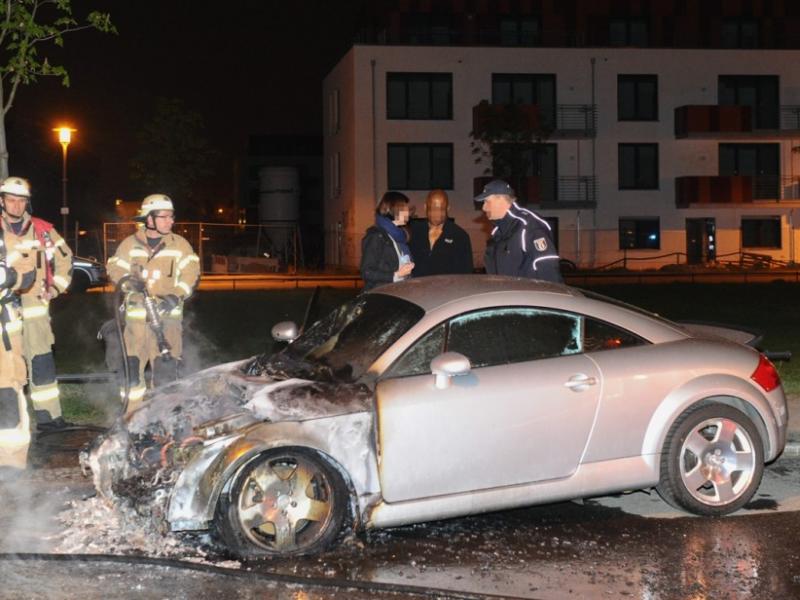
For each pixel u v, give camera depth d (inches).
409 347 231.6
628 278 1380.4
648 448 243.1
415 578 209.0
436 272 339.9
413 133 1707.7
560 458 235.6
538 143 1656.0
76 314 756.6
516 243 301.9
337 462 220.4
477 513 231.1
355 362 236.7
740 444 251.0
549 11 1788.9
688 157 1754.4
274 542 220.5
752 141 1758.1
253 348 518.3
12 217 291.1
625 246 1754.4
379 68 1696.6
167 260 330.0
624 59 1737.2
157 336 324.5
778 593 200.2
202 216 2250.2
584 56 1729.8
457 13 1775.3
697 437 247.4
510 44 1766.7
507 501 232.1
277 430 216.8
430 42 1769.2
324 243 2043.6
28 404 376.2
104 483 236.1
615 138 1740.9
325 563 216.8
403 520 225.0
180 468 221.3
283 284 1270.9
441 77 1712.6
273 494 219.0
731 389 248.4
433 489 226.2
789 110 1760.6
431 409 225.3
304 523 225.1
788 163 1765.5
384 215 324.5
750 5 1824.6
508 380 232.2
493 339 237.3
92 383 414.6
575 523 247.8
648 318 253.3
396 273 320.2
